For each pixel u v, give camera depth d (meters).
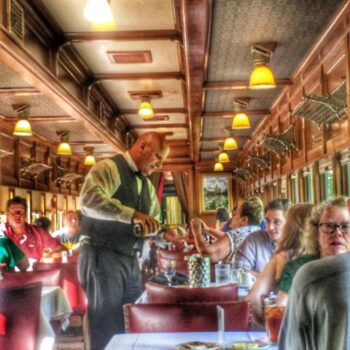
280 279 3.62
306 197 8.84
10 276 5.79
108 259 4.42
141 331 3.01
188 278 4.96
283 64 7.80
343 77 6.21
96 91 10.40
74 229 10.17
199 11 5.37
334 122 6.84
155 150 4.59
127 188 4.58
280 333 2.12
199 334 2.94
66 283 6.89
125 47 8.06
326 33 6.45
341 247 2.88
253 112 11.38
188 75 8.08
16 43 5.62
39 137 13.54
